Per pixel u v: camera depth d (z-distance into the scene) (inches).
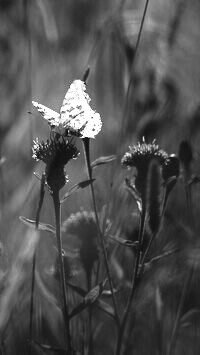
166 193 26.4
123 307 28.9
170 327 28.9
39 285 27.5
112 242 29.6
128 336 27.2
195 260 26.8
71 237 28.4
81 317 28.7
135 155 26.5
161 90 37.3
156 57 37.6
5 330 27.5
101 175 34.9
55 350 26.0
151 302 28.4
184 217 30.9
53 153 25.5
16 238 30.2
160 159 26.5
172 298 29.0
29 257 27.5
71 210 33.2
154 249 29.1
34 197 32.4
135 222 29.2
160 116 35.5
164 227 29.5
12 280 27.3
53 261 29.2
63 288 25.7
